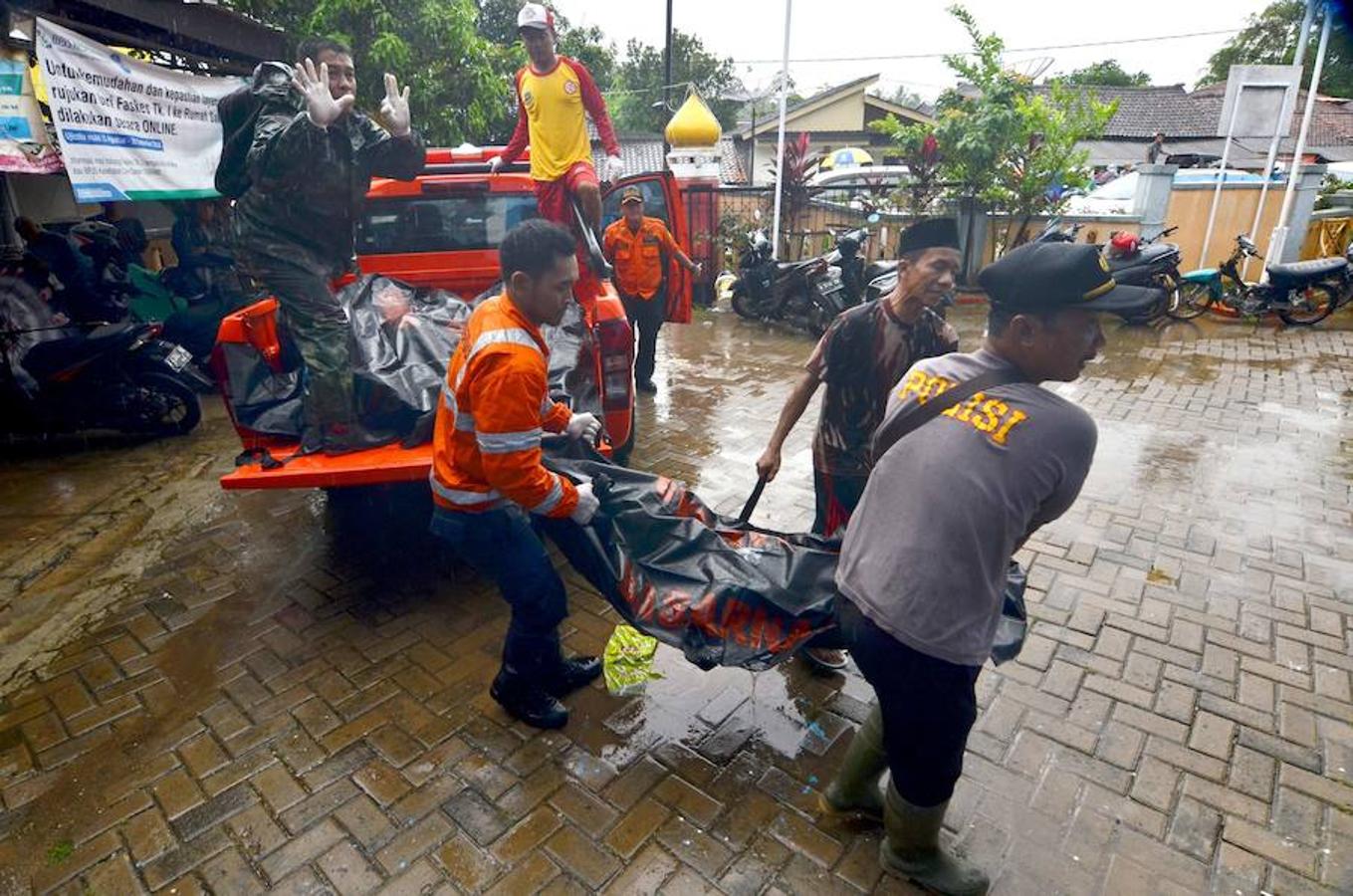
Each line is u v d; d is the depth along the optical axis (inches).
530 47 178.1
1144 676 119.3
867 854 89.2
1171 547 158.6
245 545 166.1
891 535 70.6
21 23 205.0
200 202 291.6
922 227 93.4
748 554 99.8
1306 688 116.0
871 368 101.0
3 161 201.6
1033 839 90.8
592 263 178.1
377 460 134.0
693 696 116.8
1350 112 1016.9
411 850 90.6
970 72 418.3
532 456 86.5
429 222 189.6
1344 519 170.1
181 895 85.7
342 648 129.7
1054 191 429.7
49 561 160.7
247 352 142.3
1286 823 92.4
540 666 106.7
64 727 112.5
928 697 71.7
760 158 1052.5
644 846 90.7
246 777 102.3
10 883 87.7
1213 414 242.1
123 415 227.9
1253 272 442.0
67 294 224.8
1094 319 64.3
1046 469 64.5
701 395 273.1
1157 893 83.9
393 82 128.6
